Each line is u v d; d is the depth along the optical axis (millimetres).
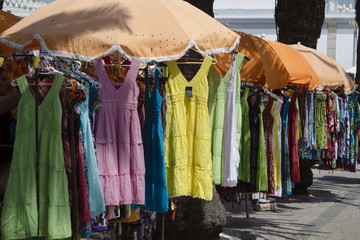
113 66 5336
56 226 4227
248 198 9148
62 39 4762
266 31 34656
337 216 9203
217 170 5770
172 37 5027
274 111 7320
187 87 5434
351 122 11133
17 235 4246
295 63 8820
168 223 6230
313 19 13664
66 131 4336
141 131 5496
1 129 4465
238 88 5895
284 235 7629
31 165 4281
